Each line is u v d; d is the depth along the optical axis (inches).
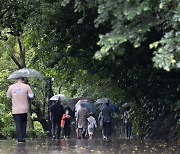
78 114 1525.6
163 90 1013.8
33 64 1567.4
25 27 1221.1
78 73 1449.3
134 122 1393.9
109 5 511.5
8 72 2036.2
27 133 1702.8
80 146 801.6
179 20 506.9
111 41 476.7
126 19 507.8
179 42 486.3
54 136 1333.7
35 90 2107.5
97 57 482.6
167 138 1045.8
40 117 2165.4
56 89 2519.7
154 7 511.2
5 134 1517.0
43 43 1295.5
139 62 966.4
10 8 1176.2
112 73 1112.2
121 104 1696.6
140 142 927.0
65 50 1227.2
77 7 623.2
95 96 2042.3
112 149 696.4
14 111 889.5
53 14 1035.9
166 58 469.7
